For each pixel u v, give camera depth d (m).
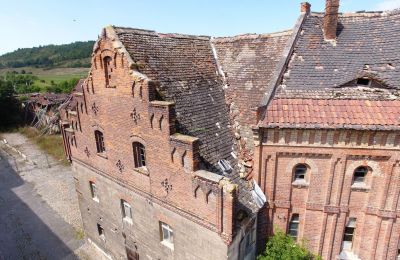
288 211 14.82
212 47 20.25
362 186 13.79
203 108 15.45
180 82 15.50
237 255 12.88
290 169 14.06
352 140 12.88
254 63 18.09
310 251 15.45
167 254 15.09
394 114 12.80
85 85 16.16
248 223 12.80
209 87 17.14
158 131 12.66
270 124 13.14
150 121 12.81
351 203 14.16
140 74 12.74
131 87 13.16
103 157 17.00
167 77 14.99
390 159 12.89
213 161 13.29
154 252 16.02
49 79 133.12
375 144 12.80
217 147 14.11
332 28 16.25
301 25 17.16
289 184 14.31
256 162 14.12
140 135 13.71
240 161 14.55
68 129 19.36
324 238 15.01
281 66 15.55
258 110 13.67
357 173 13.86
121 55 13.22
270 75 16.95
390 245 14.48
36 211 28.52
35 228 25.58
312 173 13.92
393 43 15.10
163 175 13.30
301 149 13.50
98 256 21.66
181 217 13.25
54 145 48.75
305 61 15.77
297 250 13.92
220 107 16.64
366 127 12.30
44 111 59.03
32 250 22.56
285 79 15.26
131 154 14.76
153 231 15.45
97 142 17.25
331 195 14.09
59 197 31.31
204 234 12.42
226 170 13.44
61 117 20.02
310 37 16.69
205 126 14.59
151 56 15.15
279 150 13.73
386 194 13.50
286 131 13.28
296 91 14.66
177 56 16.89
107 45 13.85
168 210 13.84
